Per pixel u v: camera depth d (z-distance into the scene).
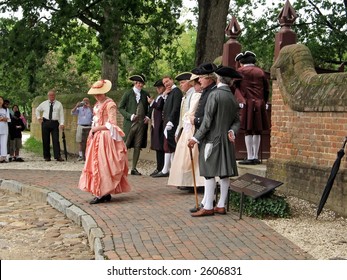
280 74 10.41
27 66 21.41
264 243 6.98
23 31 19.59
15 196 11.68
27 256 7.32
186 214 8.62
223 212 8.58
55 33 20.56
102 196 9.66
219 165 8.33
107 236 7.40
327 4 24.66
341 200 8.65
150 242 7.09
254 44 25.98
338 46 24.12
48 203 10.62
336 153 9.05
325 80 9.48
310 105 9.48
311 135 9.59
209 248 6.79
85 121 17.44
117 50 21.84
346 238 7.26
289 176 9.98
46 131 17.17
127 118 12.96
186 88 11.25
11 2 19.58
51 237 8.27
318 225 7.98
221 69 8.37
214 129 8.34
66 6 19.73
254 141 11.34
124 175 9.84
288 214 8.47
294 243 7.00
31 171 14.23
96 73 31.67
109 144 9.70
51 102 17.22
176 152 10.12
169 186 11.23
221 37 16.86
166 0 23.94
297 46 10.42
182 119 11.09
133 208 9.16
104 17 21.47
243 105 11.07
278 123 10.43
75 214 9.02
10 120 17.17
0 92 38.72
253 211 8.36
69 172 14.00
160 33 25.45
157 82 12.86
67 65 29.22
